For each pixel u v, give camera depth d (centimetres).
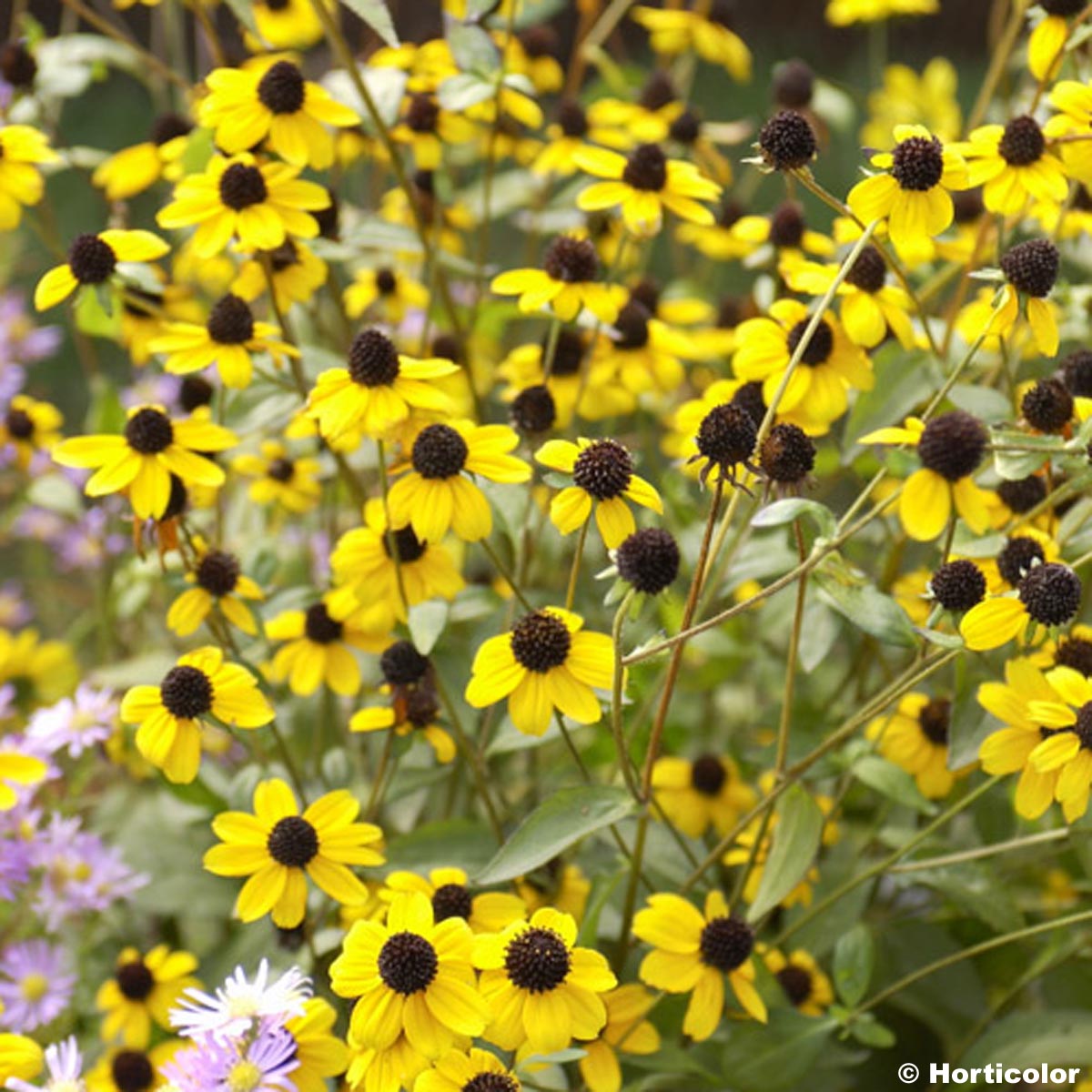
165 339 177
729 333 193
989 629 166
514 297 195
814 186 170
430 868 175
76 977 183
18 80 193
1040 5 180
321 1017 165
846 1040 183
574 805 168
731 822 183
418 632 173
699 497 194
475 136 199
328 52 207
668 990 169
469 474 171
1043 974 182
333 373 171
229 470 196
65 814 188
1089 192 185
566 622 167
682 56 212
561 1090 169
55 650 199
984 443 165
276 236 176
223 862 168
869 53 414
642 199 181
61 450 172
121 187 193
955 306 181
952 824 189
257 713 171
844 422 193
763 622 185
